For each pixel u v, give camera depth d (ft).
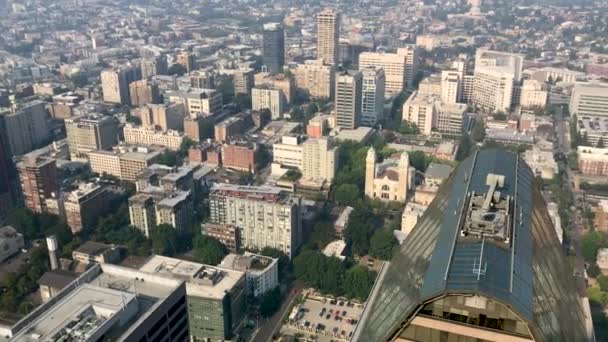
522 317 472.03
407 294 566.36
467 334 507.71
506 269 518.78
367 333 626.23
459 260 534.37
